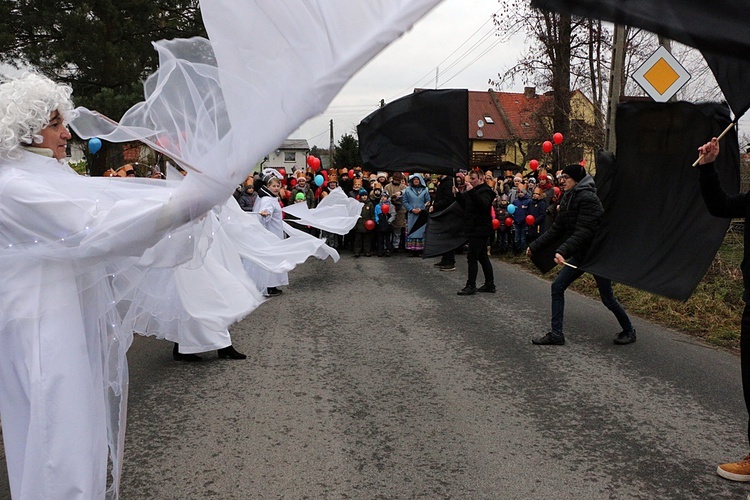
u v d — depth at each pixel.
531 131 22.38
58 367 2.05
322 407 4.41
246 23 1.87
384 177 14.74
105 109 12.78
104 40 14.38
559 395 4.66
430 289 9.48
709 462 3.55
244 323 7.12
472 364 5.47
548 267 6.61
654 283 5.08
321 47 1.82
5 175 2.09
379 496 3.16
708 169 3.43
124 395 2.48
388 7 1.77
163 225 2.04
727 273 8.40
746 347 3.21
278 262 6.70
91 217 2.05
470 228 8.90
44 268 2.10
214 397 4.62
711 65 3.16
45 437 2.01
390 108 7.45
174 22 15.95
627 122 5.27
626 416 4.23
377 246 14.11
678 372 5.21
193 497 3.15
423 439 3.86
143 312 2.91
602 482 3.31
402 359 5.62
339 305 8.20
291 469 3.46
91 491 2.07
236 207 6.38
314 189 14.41
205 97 2.02
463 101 7.30
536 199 13.03
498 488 3.24
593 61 15.94
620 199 5.47
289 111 1.86
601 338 6.39
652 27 1.45
